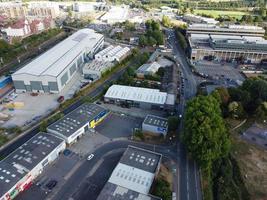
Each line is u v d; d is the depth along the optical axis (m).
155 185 100.62
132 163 107.12
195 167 113.38
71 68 192.12
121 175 101.31
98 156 118.19
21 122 142.50
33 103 161.25
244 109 151.88
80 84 185.88
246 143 128.25
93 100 162.88
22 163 105.06
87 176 107.38
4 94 172.25
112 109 155.00
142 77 191.38
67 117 135.88
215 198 102.31
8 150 121.69
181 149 123.69
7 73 199.62
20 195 98.25
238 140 130.00
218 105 132.88
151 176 101.25
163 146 125.31
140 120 145.38
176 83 183.25
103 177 107.00
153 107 154.38
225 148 113.12
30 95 170.75
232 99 155.25
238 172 111.38
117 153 120.38
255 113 145.88
